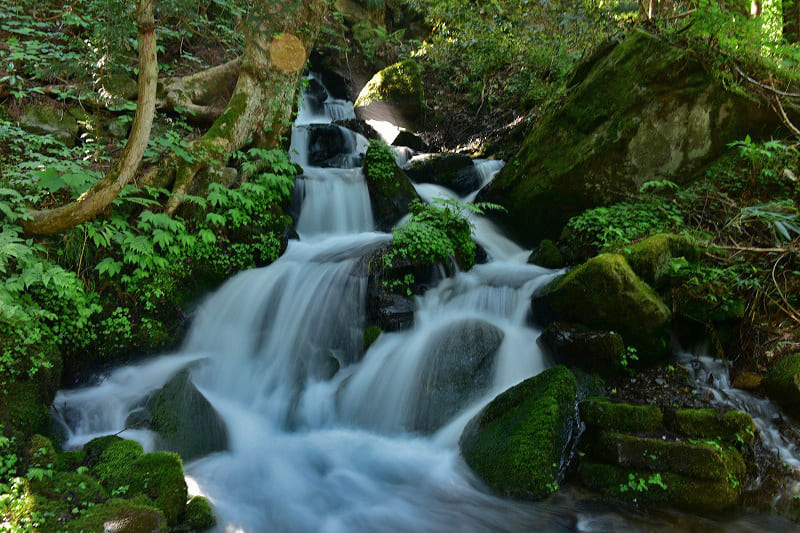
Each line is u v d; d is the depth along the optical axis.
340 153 9.99
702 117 6.87
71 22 6.43
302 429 5.21
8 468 3.69
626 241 6.01
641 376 5.16
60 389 5.14
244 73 7.72
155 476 3.75
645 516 3.88
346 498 4.19
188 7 4.71
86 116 6.92
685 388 4.96
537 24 11.25
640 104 7.09
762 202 6.31
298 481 4.38
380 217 7.94
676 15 7.65
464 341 5.45
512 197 7.96
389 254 6.20
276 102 7.71
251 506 4.03
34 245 5.16
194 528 3.67
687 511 3.91
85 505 3.44
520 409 4.53
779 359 4.98
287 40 7.64
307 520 3.93
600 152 7.23
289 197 7.68
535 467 4.11
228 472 4.43
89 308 5.32
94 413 4.81
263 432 5.11
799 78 6.77
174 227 5.98
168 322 5.88
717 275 5.45
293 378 5.67
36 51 6.82
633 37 7.39
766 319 5.33
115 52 5.73
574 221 6.95
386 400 5.26
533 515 3.92
